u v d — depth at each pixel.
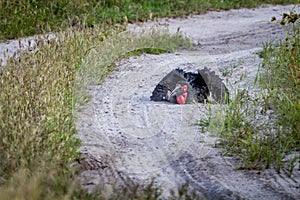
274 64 23.66
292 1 48.91
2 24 32.75
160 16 40.06
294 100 19.78
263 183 15.03
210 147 17.14
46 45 23.03
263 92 21.23
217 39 34.12
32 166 13.88
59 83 18.91
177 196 13.82
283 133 17.64
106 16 36.28
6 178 13.65
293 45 24.12
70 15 35.28
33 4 35.56
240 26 38.66
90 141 17.17
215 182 15.02
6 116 15.61
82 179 14.41
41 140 14.89
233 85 22.61
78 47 23.91
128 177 15.05
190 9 42.56
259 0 47.91
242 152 16.75
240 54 28.81
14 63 19.98
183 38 32.66
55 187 12.78
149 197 13.26
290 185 14.96
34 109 16.30
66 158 14.98
